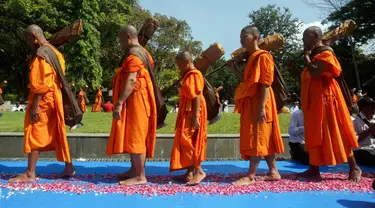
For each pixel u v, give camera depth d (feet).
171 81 120.47
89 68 95.91
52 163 22.80
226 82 166.50
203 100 17.58
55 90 17.33
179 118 17.56
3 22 85.92
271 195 15.69
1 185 16.39
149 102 17.19
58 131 17.53
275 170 18.12
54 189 15.89
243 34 17.58
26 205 13.80
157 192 15.66
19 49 97.14
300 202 14.75
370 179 18.65
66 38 18.45
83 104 78.02
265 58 16.75
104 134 25.26
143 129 16.72
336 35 19.11
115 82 17.34
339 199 15.24
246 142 17.22
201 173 17.38
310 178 18.47
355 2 104.17
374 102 22.57
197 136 17.26
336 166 23.35
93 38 95.09
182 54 17.58
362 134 21.24
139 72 16.79
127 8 115.14
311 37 17.92
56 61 17.33
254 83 16.88
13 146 24.59
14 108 91.71
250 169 17.43
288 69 20.65
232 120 39.75
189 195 15.47
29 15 86.28
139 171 16.92
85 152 24.88
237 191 15.99
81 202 14.25
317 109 17.70
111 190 15.80
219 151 25.91
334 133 17.61
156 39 125.49
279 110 19.11
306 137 18.22
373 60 118.42
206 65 19.02
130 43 17.38
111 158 24.90
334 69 17.17
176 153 17.34
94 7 96.78
